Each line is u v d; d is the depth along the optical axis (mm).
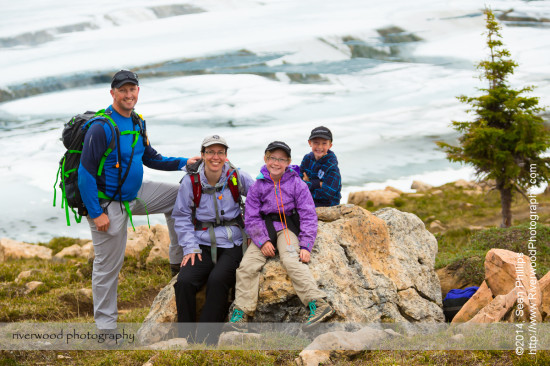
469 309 6508
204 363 5230
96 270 6379
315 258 6500
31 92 193875
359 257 6844
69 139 6176
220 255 6477
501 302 5871
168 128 130625
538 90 125812
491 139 19609
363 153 90875
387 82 184125
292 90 182000
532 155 19734
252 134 119812
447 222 24781
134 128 6352
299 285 6027
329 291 6195
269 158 6324
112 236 6262
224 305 6270
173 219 7137
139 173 6355
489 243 10562
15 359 5965
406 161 83250
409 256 7410
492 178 20000
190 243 6371
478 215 25531
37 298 9688
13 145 116000
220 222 6516
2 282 11742
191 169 6504
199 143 113688
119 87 6035
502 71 20125
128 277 10859
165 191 6953
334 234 6961
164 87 194000
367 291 6480
